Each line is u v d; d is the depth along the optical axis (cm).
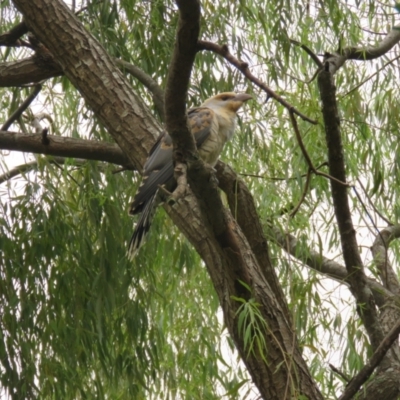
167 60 1039
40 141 912
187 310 1062
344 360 888
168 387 1025
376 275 926
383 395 789
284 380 750
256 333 707
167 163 795
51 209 982
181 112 619
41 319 954
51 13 840
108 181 1005
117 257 978
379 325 821
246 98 949
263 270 820
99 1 1030
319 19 1096
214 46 586
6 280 962
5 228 979
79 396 998
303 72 1091
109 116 832
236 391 734
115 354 983
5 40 948
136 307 973
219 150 880
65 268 973
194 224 780
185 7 568
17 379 933
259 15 1035
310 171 682
